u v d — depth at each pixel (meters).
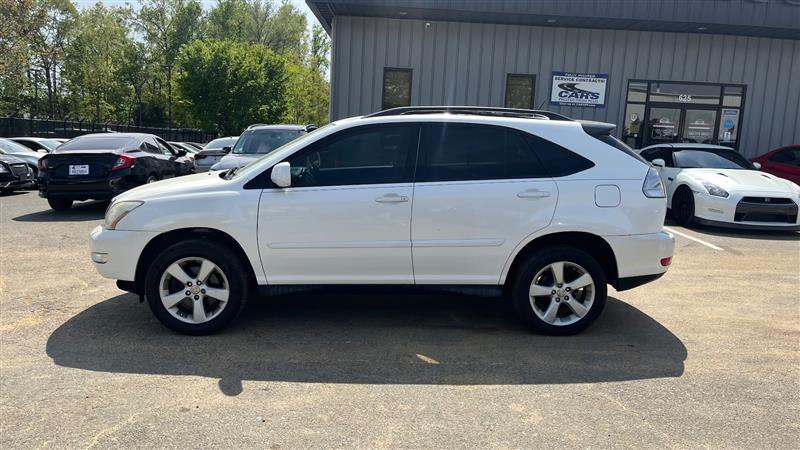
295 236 4.47
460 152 4.58
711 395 3.69
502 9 14.28
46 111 54.81
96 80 51.19
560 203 4.51
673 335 4.78
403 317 5.17
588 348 4.46
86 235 8.59
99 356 4.15
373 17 15.32
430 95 15.77
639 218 4.57
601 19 14.59
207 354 4.23
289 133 10.99
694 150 11.38
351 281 4.57
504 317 5.20
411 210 4.46
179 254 4.46
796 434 3.23
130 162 10.30
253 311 5.27
